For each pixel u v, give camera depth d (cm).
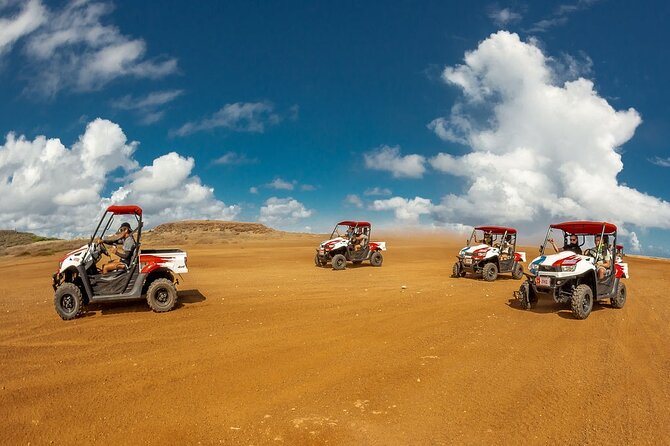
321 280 1545
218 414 476
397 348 713
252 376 587
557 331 832
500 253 1598
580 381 573
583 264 954
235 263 2269
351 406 496
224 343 736
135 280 978
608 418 467
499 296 1208
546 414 477
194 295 1208
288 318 920
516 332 820
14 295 1280
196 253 3002
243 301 1112
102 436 429
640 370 617
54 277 970
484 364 638
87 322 888
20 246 4056
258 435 432
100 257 992
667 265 2575
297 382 567
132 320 902
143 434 433
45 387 547
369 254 2059
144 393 530
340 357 666
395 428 446
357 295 1205
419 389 545
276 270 1912
